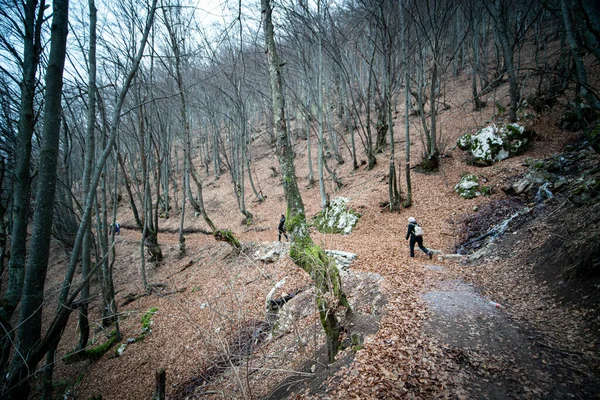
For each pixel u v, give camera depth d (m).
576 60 4.46
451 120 19.91
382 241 11.95
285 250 12.52
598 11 3.96
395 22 14.77
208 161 36.16
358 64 22.31
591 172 8.79
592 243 5.55
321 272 4.91
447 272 7.97
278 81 5.87
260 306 9.21
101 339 10.52
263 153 32.91
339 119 29.95
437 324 5.03
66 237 11.96
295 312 7.73
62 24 3.48
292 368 5.56
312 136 30.16
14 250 3.77
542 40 21.39
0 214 4.32
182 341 9.05
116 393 7.88
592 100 4.50
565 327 4.57
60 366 9.58
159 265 16.52
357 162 22.02
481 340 4.48
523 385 3.53
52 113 3.38
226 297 10.52
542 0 5.13
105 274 10.74
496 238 9.42
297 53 18.08
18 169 3.85
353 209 14.76
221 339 4.40
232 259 13.93
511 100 15.12
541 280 6.21
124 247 20.05
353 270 8.90
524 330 4.68
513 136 13.89
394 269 8.33
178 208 25.81
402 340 4.57
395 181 14.00
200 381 6.98
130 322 11.27
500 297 6.08
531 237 8.02
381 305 6.09
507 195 11.71
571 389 3.40
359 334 4.98
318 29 14.73
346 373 4.04
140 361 8.84
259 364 6.21
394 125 24.30
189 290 12.55
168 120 19.11
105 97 12.37
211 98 23.14
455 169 15.19
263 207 21.66
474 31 19.47
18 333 3.14
